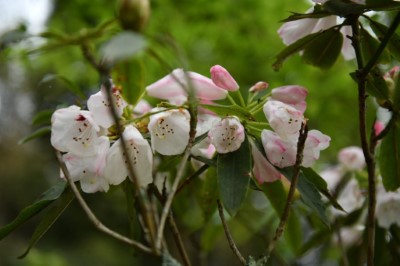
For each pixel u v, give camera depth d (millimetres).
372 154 1099
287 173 1036
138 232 1142
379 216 1257
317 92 2232
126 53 798
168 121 1030
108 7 2377
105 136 1021
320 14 1086
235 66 2480
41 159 6223
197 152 1066
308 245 1361
